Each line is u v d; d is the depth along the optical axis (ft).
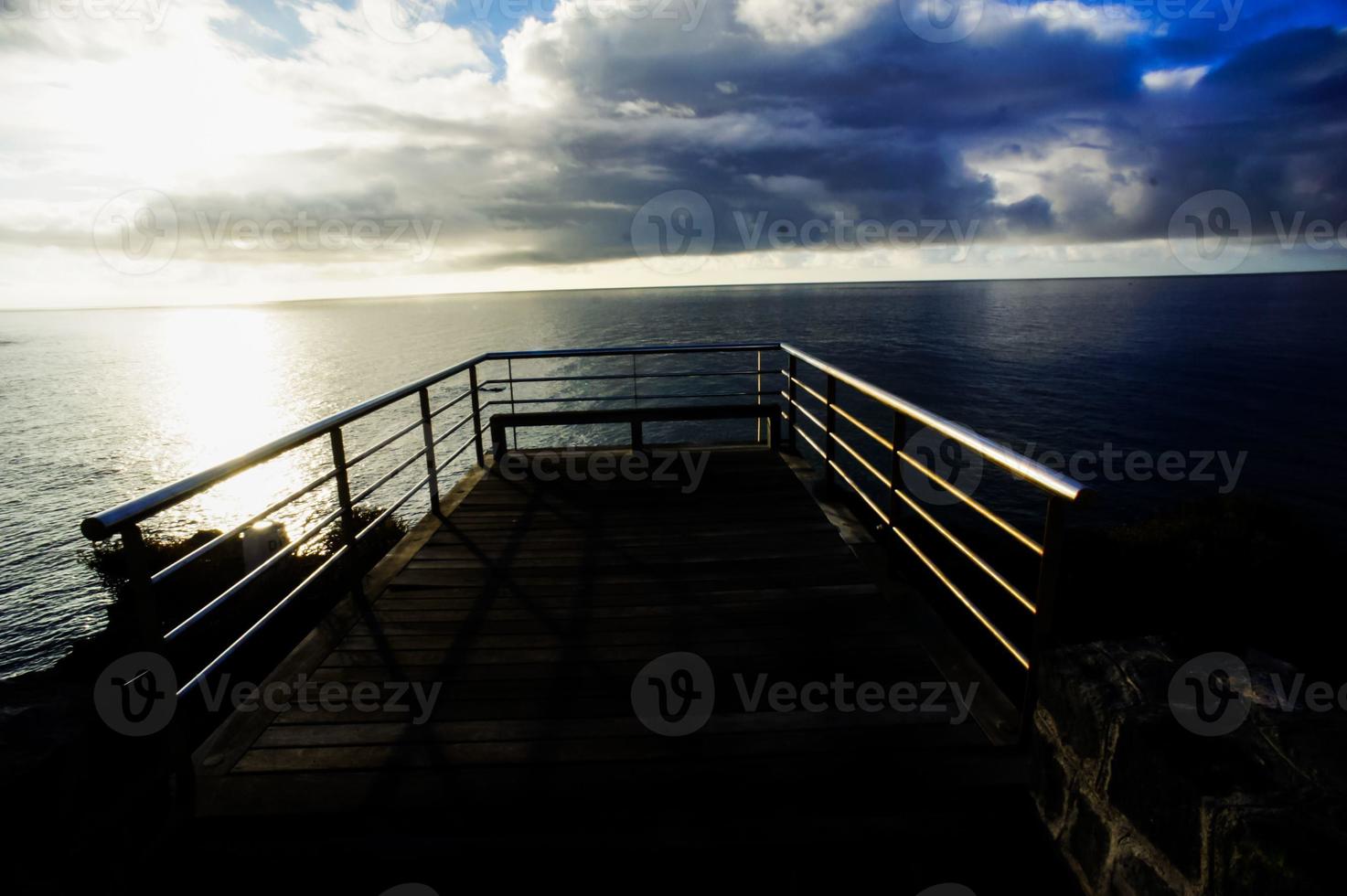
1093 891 4.66
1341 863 2.93
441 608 9.77
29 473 149.59
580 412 18.33
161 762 5.67
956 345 327.47
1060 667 5.07
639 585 10.46
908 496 9.63
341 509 9.81
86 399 255.50
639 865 5.51
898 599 9.78
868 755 6.43
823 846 5.59
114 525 5.02
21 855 4.52
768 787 6.06
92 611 77.56
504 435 18.40
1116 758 4.30
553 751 6.59
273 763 6.44
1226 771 3.66
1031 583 23.61
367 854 5.51
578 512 13.92
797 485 15.40
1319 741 3.80
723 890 5.43
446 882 5.46
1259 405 184.75
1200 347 320.09
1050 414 171.32
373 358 354.54
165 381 300.61
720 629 9.04
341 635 9.02
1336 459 131.64
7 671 66.49
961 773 6.15
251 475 135.33
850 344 327.06
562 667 8.14
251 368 343.26
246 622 17.69
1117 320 502.38
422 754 6.56
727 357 210.18
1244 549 24.48
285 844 5.53
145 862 5.24
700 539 12.35
